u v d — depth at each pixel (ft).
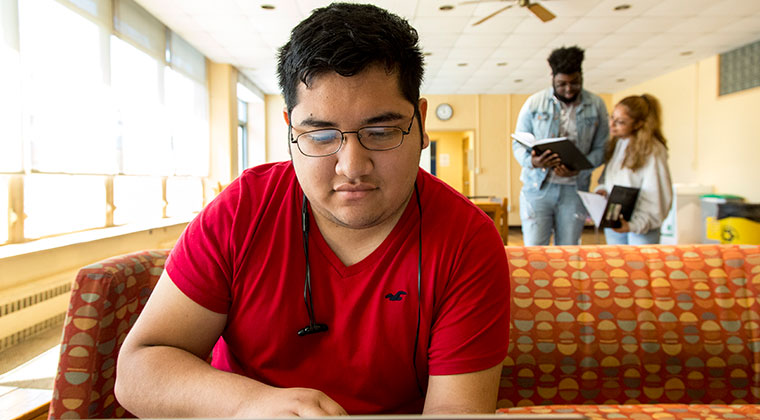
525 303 3.69
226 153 23.86
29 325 9.90
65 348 2.51
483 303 2.20
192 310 2.17
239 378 1.93
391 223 2.23
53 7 11.66
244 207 2.29
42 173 11.27
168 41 18.69
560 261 3.85
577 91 8.42
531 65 24.84
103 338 2.58
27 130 10.80
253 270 2.23
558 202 8.66
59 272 11.25
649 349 3.63
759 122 20.88
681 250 3.93
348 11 1.90
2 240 10.29
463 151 37.76
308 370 2.25
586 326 3.66
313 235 2.24
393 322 2.19
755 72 21.07
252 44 20.63
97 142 13.60
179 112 19.79
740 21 18.47
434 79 27.89
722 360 3.63
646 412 3.31
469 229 2.27
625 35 20.04
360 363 2.21
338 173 1.94
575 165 7.86
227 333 2.35
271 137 31.96
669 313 3.68
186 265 2.19
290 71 1.94
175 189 19.60
